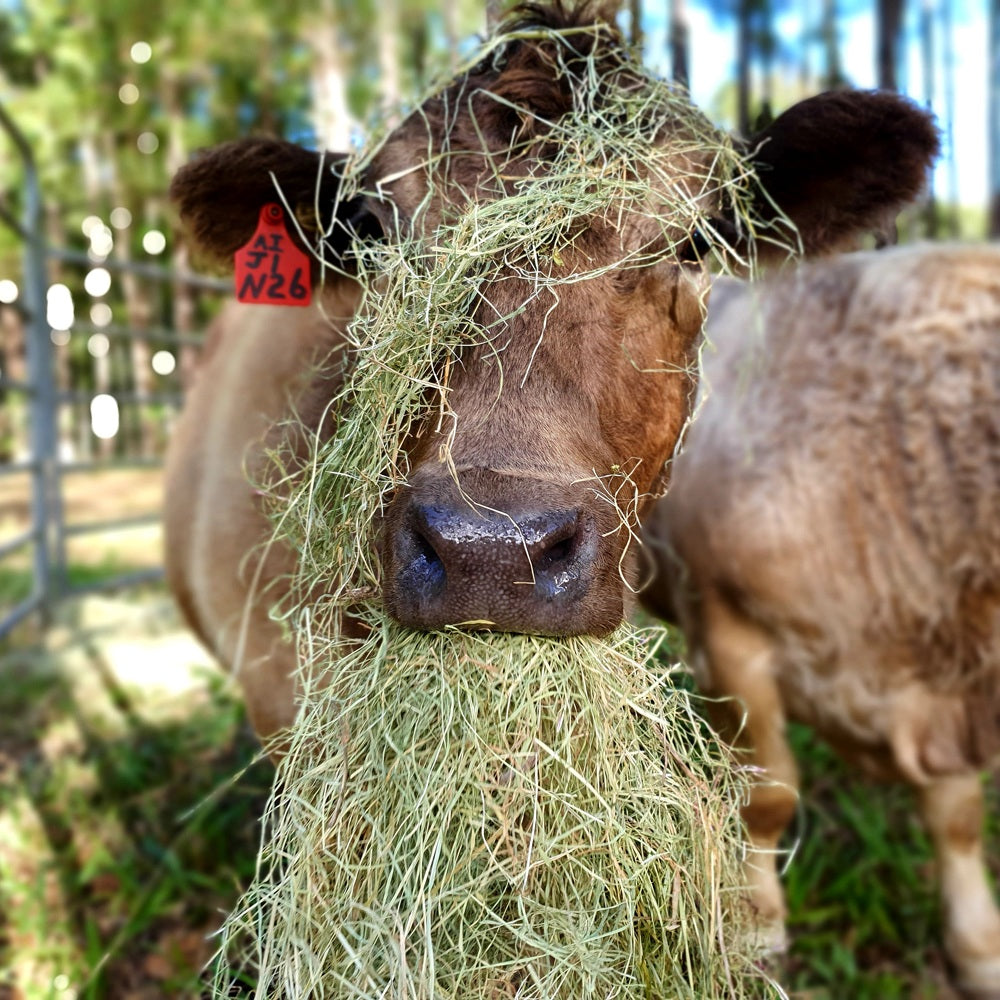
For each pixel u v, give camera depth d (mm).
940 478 948
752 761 1025
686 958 590
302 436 804
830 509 973
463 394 581
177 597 1127
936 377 957
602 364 620
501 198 635
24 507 4340
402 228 684
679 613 1110
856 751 1051
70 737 1623
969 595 957
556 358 595
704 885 599
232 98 6438
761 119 833
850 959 1000
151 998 993
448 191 657
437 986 522
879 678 995
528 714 537
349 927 520
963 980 1016
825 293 1046
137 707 1743
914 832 1235
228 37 5652
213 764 1464
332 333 848
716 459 1029
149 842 1204
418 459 584
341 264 803
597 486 592
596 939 533
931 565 959
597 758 557
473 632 549
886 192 794
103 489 4844
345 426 632
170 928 1105
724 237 793
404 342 592
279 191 712
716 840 604
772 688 1028
